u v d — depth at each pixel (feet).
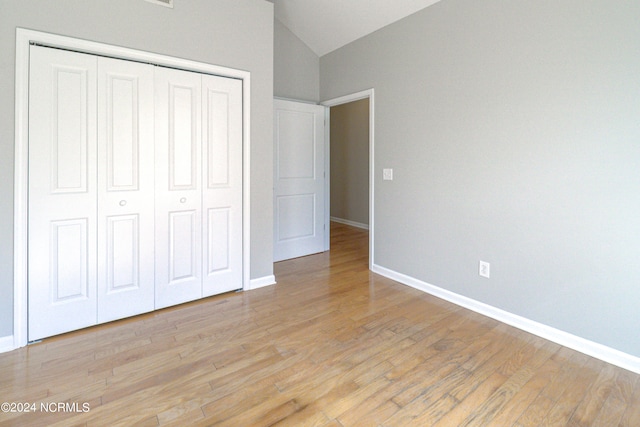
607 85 6.23
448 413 5.13
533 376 6.03
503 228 8.03
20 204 6.70
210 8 8.75
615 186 6.24
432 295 9.81
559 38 6.82
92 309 7.70
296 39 13.24
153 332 7.55
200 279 9.25
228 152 9.44
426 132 9.68
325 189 14.66
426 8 9.45
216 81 9.06
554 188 7.07
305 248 14.17
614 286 6.36
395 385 5.78
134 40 7.70
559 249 7.08
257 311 8.69
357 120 21.11
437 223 9.58
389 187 11.02
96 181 7.53
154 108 8.15
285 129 13.07
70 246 7.34
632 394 5.56
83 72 7.22
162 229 8.52
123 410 5.15
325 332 7.61
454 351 6.84
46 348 6.83
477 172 8.48
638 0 5.82
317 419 5.00
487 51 8.07
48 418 4.96
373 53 11.30
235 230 9.80
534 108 7.29
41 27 6.69
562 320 7.12
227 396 5.49
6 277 6.70
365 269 12.28
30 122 6.73
